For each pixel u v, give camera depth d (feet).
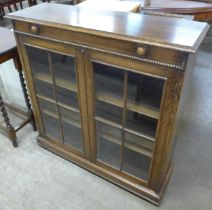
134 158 4.40
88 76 3.70
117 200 4.66
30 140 6.03
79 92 4.03
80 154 5.11
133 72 3.27
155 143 3.73
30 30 3.84
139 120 3.88
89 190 4.84
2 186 4.93
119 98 3.77
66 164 5.39
